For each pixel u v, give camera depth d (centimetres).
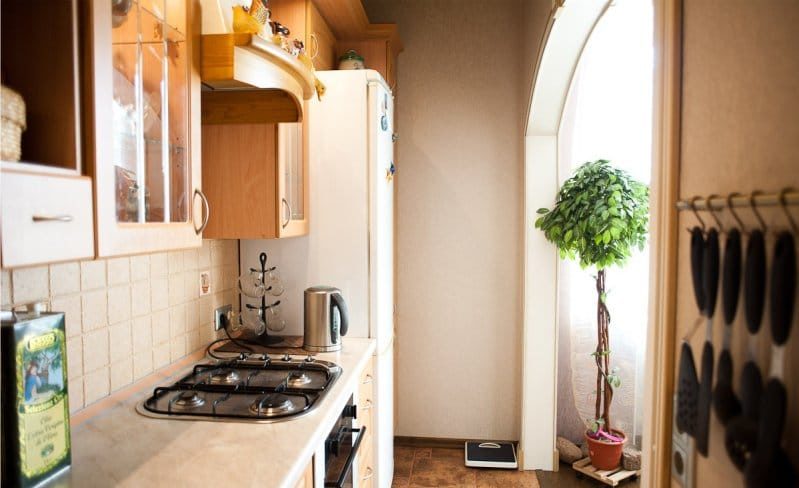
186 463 116
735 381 81
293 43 199
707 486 90
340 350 215
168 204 126
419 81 334
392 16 334
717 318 87
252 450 122
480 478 301
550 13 227
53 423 107
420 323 340
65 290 135
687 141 99
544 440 310
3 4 91
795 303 68
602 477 286
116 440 128
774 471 68
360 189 232
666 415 104
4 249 74
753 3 77
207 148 195
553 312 306
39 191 81
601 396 310
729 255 81
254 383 171
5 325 98
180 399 152
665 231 105
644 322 303
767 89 74
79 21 93
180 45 130
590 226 268
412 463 319
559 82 268
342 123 232
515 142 329
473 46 329
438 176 335
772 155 73
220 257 221
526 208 306
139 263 165
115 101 104
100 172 96
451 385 340
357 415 193
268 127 192
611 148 308
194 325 200
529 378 310
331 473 155
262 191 194
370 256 233
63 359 110
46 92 91
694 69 96
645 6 298
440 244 337
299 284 236
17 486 99
